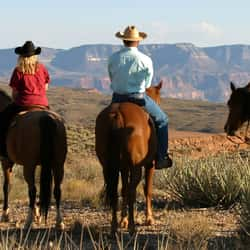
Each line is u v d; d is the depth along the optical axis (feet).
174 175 61.87
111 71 45.37
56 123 45.01
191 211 54.08
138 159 41.65
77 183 73.67
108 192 40.73
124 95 44.98
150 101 45.47
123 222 45.32
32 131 44.24
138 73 44.65
